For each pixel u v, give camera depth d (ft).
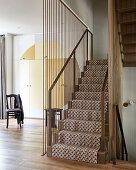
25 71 24.00
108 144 10.84
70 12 15.14
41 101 23.35
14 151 11.61
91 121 11.91
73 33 17.07
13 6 15.42
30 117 23.82
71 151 10.22
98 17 21.36
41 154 11.08
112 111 10.92
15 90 24.32
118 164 9.62
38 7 15.58
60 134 11.38
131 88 19.44
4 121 21.74
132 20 13.16
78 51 17.43
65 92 17.16
